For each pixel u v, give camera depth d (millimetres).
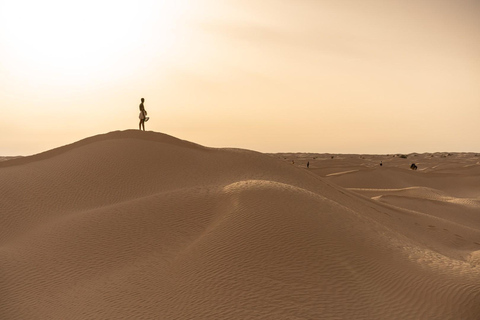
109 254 21141
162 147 40719
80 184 33094
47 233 24312
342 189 44531
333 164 146375
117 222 23875
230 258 18875
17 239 24938
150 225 23250
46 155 41375
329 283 17578
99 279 19219
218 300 16359
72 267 20438
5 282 19469
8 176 34594
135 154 38281
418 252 22219
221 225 21656
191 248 20297
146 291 17562
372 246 21281
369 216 34875
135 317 15883
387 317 15945
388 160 189875
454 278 18672
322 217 23016
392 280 18391
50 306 17469
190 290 17141
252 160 41125
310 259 18891
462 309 16594
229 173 36812
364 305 16516
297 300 16375
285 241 19922
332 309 16047
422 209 53344
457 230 39688
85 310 16812
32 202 30312
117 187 32750
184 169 36688
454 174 96312
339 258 19312
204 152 42031
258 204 23203
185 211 24359
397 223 36625
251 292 16750
